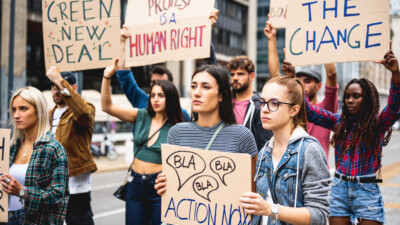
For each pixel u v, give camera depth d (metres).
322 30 2.70
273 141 2.19
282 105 2.04
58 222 2.49
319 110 3.36
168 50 3.19
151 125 3.47
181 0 3.14
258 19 39.09
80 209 3.58
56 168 2.53
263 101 2.09
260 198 1.88
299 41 2.78
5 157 2.54
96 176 11.38
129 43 3.38
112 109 3.45
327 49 2.69
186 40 3.11
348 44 2.62
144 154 3.34
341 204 3.21
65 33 3.32
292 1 2.80
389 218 5.96
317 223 1.87
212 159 2.09
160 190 2.22
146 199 3.29
